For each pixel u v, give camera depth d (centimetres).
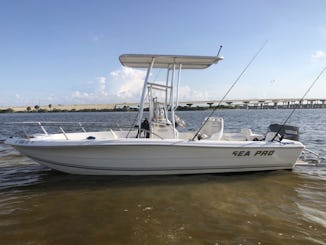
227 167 616
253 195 514
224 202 479
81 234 366
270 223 399
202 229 380
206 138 674
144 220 407
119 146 542
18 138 585
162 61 641
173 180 587
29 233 368
